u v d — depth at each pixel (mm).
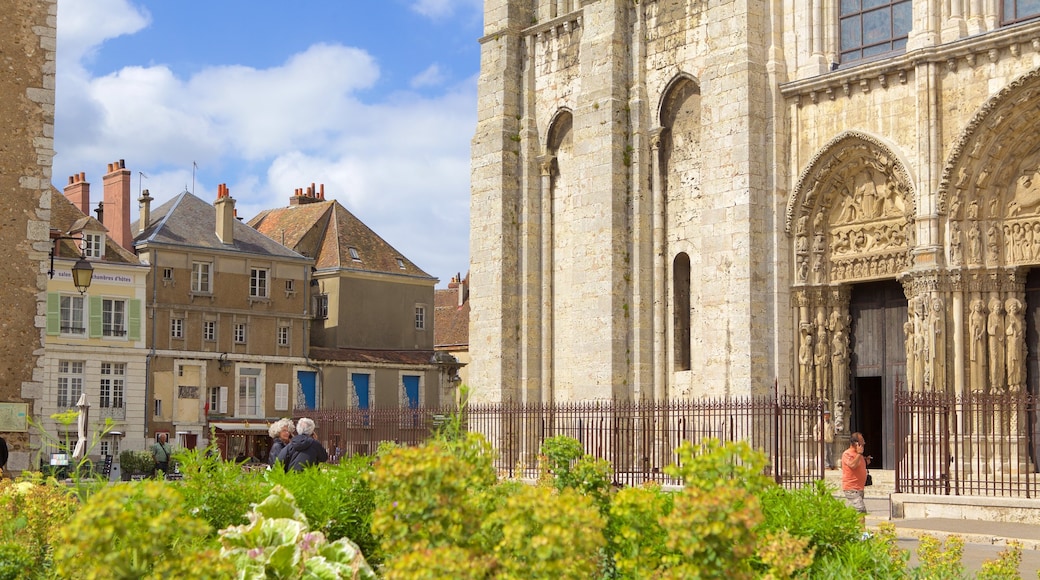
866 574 12359
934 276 30219
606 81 38031
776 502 14000
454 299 98500
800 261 33625
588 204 38250
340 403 74062
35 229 30172
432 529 8523
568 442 12664
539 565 7984
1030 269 30516
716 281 34531
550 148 41031
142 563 7984
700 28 36250
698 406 31547
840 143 32750
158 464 42531
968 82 30281
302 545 10320
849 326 33844
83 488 13234
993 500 24438
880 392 35156
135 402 65125
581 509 8211
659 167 37438
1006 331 30141
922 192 30641
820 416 29875
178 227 69688
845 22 33781
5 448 28531
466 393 12555
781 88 33938
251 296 71062
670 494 12812
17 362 29656
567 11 41469
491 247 41094
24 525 12367
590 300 37844
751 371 33250
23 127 30172
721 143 34625
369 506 13562
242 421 69125
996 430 29703
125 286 65188
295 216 82688
